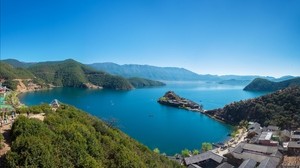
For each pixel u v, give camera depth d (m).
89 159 48.00
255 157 113.75
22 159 39.91
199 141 164.62
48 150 43.50
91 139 55.84
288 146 123.62
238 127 195.62
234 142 148.62
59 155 45.47
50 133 49.22
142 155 71.38
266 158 106.62
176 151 143.88
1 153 42.78
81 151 48.47
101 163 51.78
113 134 71.56
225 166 104.56
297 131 152.88
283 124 177.12
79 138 52.25
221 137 175.25
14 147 41.62
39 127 49.25
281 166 102.81
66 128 53.53
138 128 194.88
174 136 175.12
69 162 45.28
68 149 47.44
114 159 55.97
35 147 41.41
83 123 68.31
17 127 48.12
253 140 139.38
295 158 115.88
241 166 101.38
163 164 78.75
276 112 196.38
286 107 196.25
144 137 170.62
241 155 117.25
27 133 46.25
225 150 134.25
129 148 69.38
